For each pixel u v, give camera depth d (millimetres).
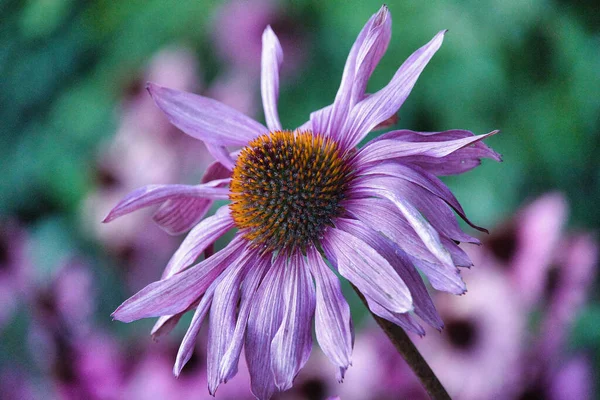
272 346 451
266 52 504
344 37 717
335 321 449
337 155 478
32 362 671
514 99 693
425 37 676
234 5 732
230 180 493
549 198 571
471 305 574
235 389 591
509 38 676
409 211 442
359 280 448
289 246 472
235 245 477
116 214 477
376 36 469
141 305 459
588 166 713
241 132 498
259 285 470
